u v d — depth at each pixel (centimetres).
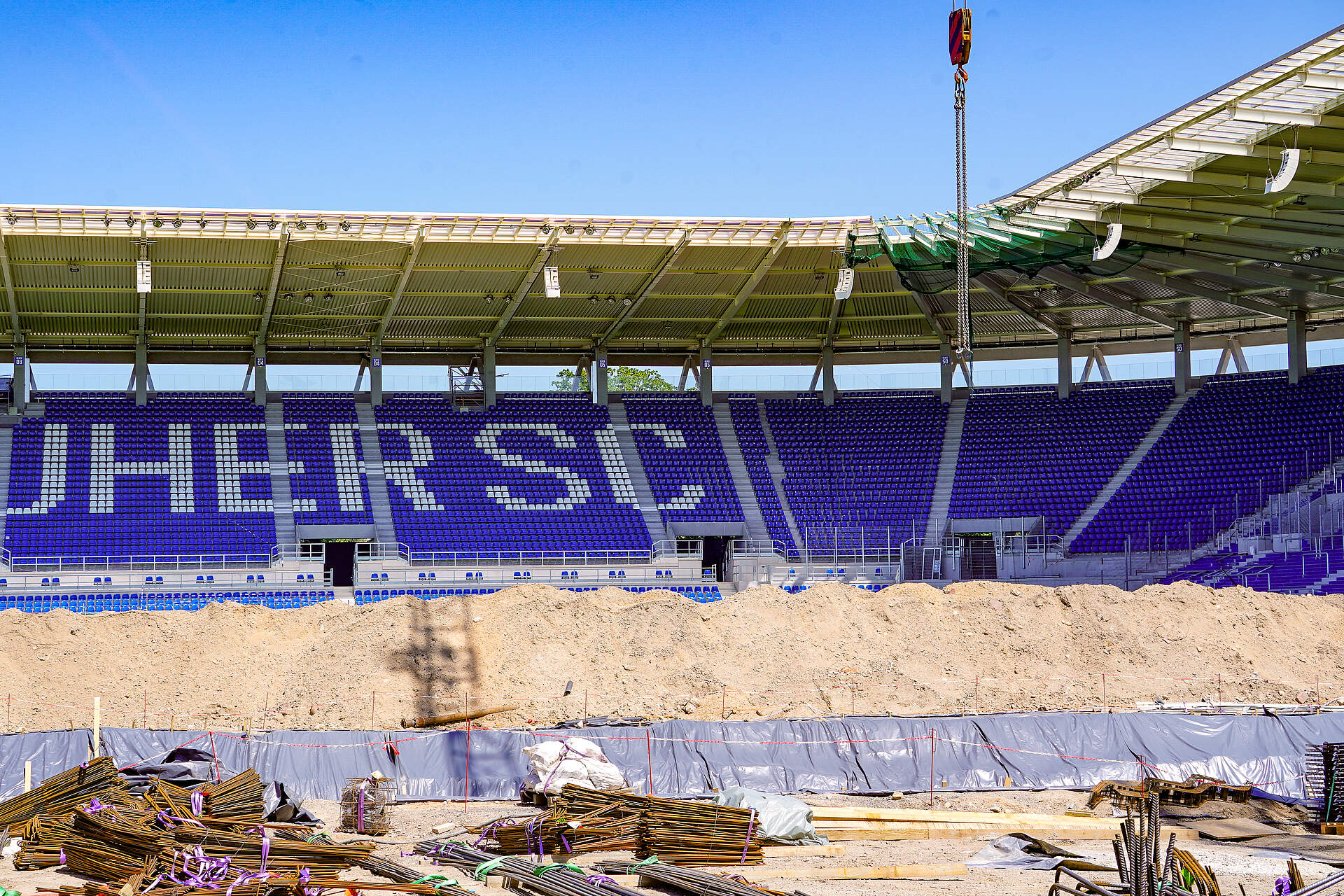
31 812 2075
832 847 2083
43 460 5403
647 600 3962
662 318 5878
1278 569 5056
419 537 5456
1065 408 6247
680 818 2017
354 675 3388
